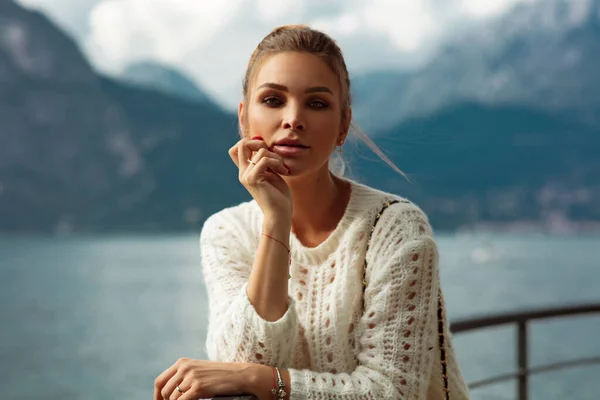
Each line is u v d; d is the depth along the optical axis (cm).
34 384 2577
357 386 116
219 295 129
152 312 4494
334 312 124
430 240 125
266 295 115
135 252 11788
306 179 126
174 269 7794
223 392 109
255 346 114
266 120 121
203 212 18725
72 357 3088
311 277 128
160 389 115
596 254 11012
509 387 1872
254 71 124
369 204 129
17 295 5372
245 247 138
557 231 19738
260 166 117
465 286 5431
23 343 3444
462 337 2958
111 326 3959
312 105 120
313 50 119
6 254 11075
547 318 229
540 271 7212
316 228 131
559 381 2141
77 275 6988
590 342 2914
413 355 120
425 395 121
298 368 126
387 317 121
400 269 122
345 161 138
